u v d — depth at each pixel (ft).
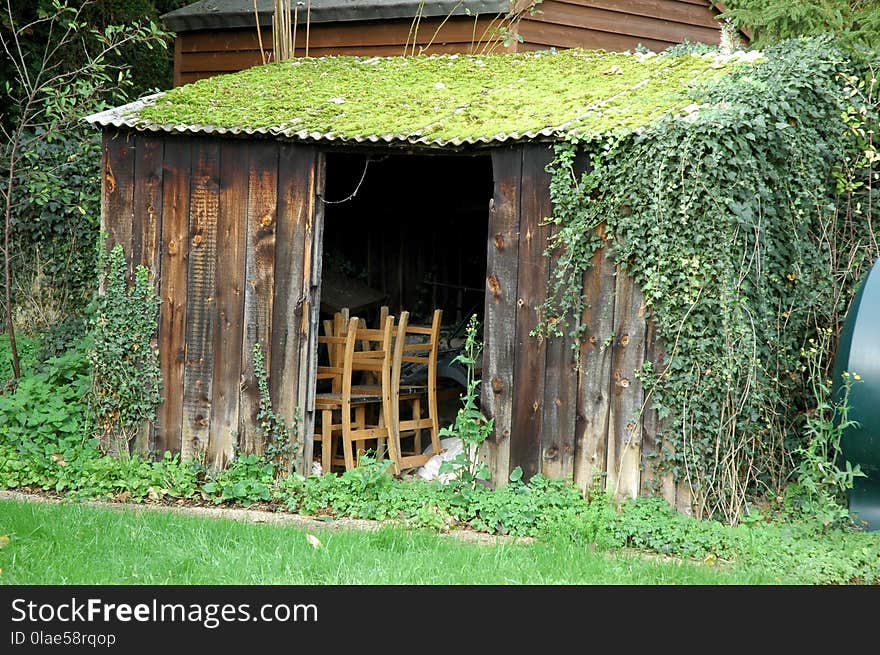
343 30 46.75
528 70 32.53
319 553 21.53
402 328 30.09
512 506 25.09
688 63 30.01
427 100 29.58
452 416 35.29
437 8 43.21
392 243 42.34
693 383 24.11
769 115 24.91
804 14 34.65
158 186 29.01
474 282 41.98
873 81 27.58
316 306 27.96
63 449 29.30
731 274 23.77
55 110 35.94
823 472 24.22
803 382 27.25
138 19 51.19
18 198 39.19
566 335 25.46
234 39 50.14
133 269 29.25
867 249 28.04
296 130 27.22
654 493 24.59
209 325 28.66
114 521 23.88
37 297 39.45
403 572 20.44
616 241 24.79
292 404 27.96
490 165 40.98
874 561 22.06
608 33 44.65
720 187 23.73
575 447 25.40
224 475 27.86
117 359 29.25
